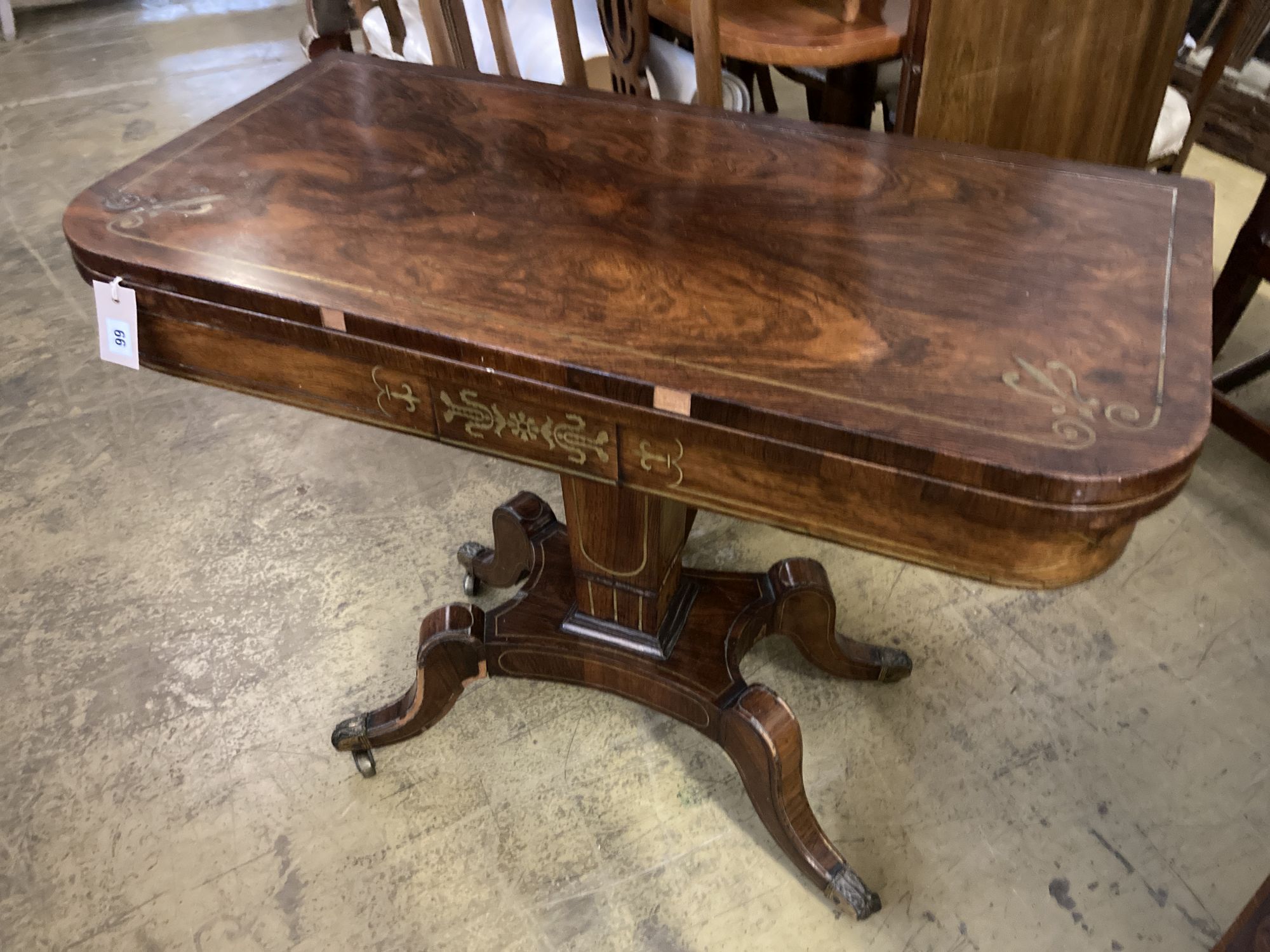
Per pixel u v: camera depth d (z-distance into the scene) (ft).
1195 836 4.29
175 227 3.28
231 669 5.11
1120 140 5.59
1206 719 4.75
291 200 3.44
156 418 6.78
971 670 5.02
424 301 2.92
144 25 12.93
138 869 4.27
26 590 5.54
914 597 5.43
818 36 4.88
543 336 2.77
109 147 9.98
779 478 2.65
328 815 4.47
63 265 8.26
